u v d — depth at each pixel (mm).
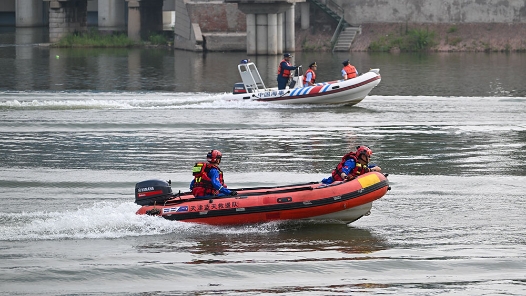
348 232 22062
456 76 67500
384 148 34938
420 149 34656
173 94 54906
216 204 21984
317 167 30875
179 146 35469
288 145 35719
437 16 99875
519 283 18344
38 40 112000
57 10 110562
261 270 19062
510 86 60062
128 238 21297
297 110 46656
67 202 24922
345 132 39125
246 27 99000
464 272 19016
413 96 54094
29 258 19656
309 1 103250
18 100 50938
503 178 28875
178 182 28203
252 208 21891
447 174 29594
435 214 23938
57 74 69000
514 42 95688
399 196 26156
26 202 24922
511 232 22062
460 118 43781
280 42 95125
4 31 125250
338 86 47375
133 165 31234
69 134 38469
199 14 100750
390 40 99000
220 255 20047
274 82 64312
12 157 32750
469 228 22469
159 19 118500
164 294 17672
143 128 40312
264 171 30125
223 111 46219
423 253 20281
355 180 22391
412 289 17984
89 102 48656
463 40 97312
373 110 46875
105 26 114625
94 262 19438
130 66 77812
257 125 41344
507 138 37406
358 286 18156
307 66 78500
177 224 21969
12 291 17734
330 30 103125
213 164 22578
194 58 88875
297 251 20375
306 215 22094
